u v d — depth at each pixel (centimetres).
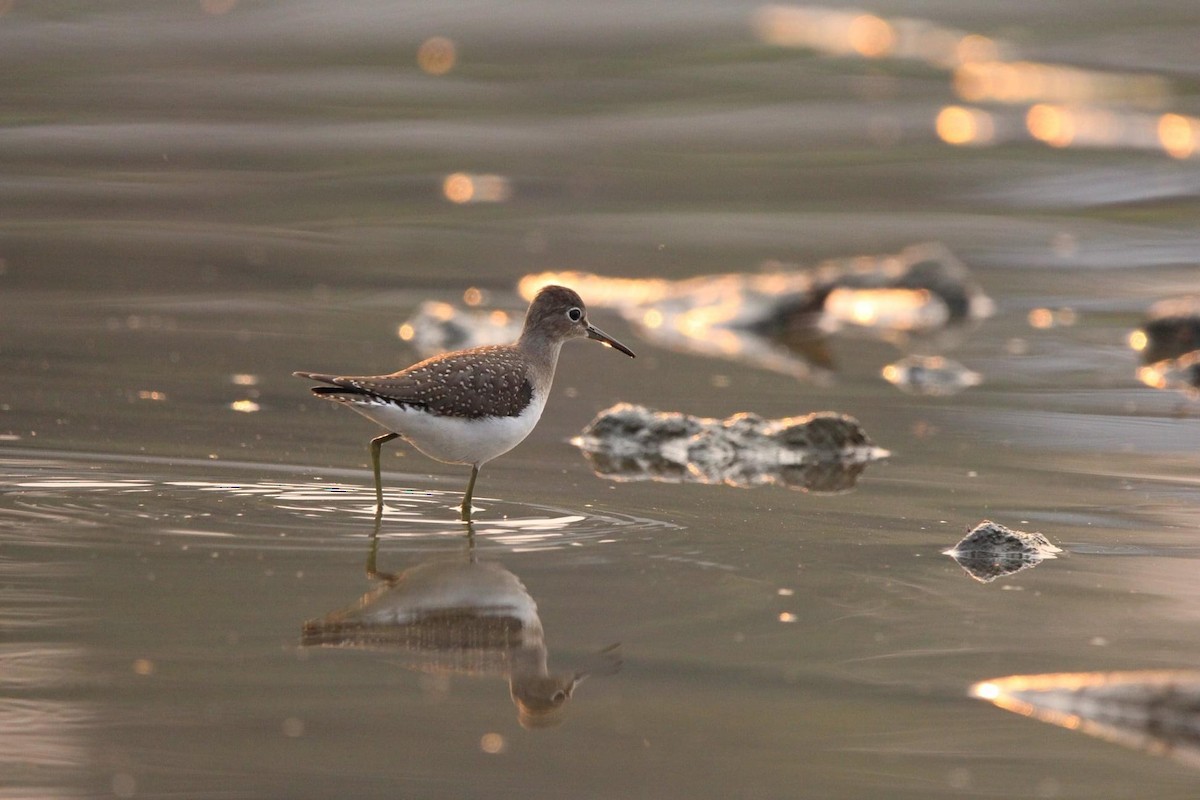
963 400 1770
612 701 904
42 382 1673
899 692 927
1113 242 2650
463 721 873
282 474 1349
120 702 879
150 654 945
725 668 955
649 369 1912
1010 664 970
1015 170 3019
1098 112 3375
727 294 2256
